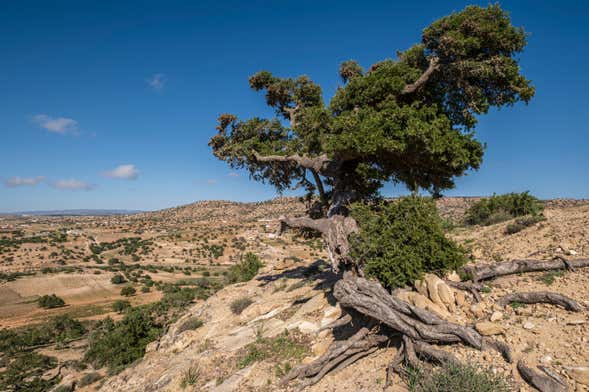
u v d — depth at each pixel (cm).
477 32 916
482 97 1020
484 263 984
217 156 1586
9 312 7294
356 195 1188
